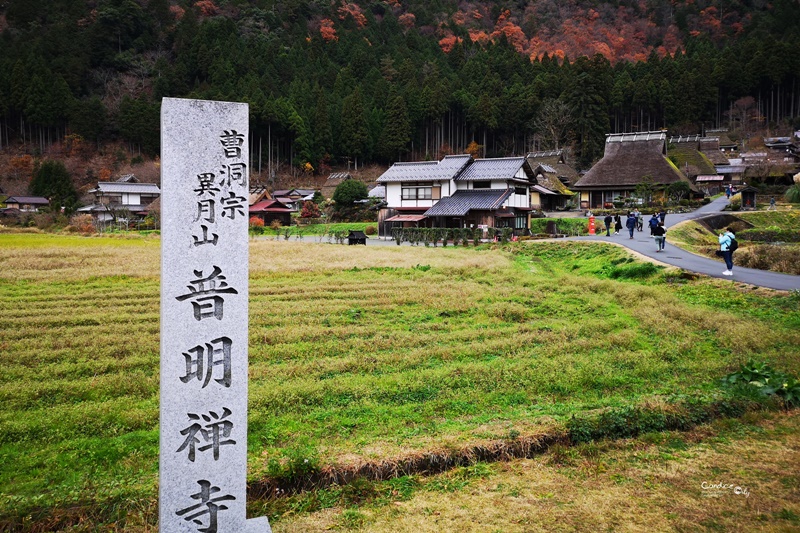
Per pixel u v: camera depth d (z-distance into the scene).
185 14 113.00
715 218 43.34
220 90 93.12
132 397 9.48
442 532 5.86
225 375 5.43
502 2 155.00
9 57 95.75
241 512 5.51
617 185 61.59
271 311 16.19
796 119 94.88
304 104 99.62
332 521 6.13
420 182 51.12
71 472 7.03
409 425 8.73
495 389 10.20
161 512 5.20
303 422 8.68
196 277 5.32
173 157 5.25
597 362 11.45
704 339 13.16
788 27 116.38
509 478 7.08
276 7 129.75
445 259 29.08
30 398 9.34
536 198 58.34
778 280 18.77
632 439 8.17
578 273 25.81
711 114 98.69
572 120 90.88
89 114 92.94
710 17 135.00
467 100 100.88
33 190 79.31
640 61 108.31
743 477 6.94
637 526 5.89
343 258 29.39
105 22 108.25
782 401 9.38
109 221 66.94
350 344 13.00
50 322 14.27
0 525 5.82
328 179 91.88
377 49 119.56
